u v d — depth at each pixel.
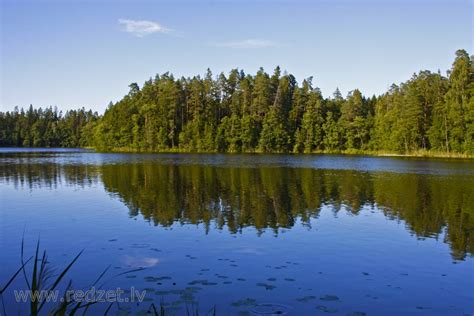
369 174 39.72
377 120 92.62
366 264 12.25
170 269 11.55
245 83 104.94
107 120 109.69
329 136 96.56
